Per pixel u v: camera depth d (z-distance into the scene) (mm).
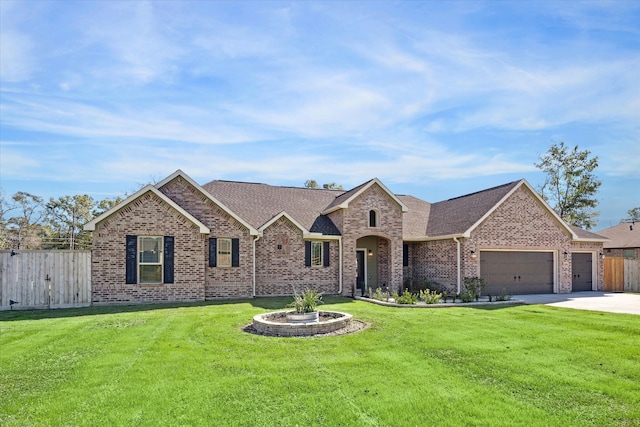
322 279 22328
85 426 5766
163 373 7840
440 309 16359
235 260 20312
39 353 9289
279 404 6438
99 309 16250
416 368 8164
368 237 24734
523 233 23578
